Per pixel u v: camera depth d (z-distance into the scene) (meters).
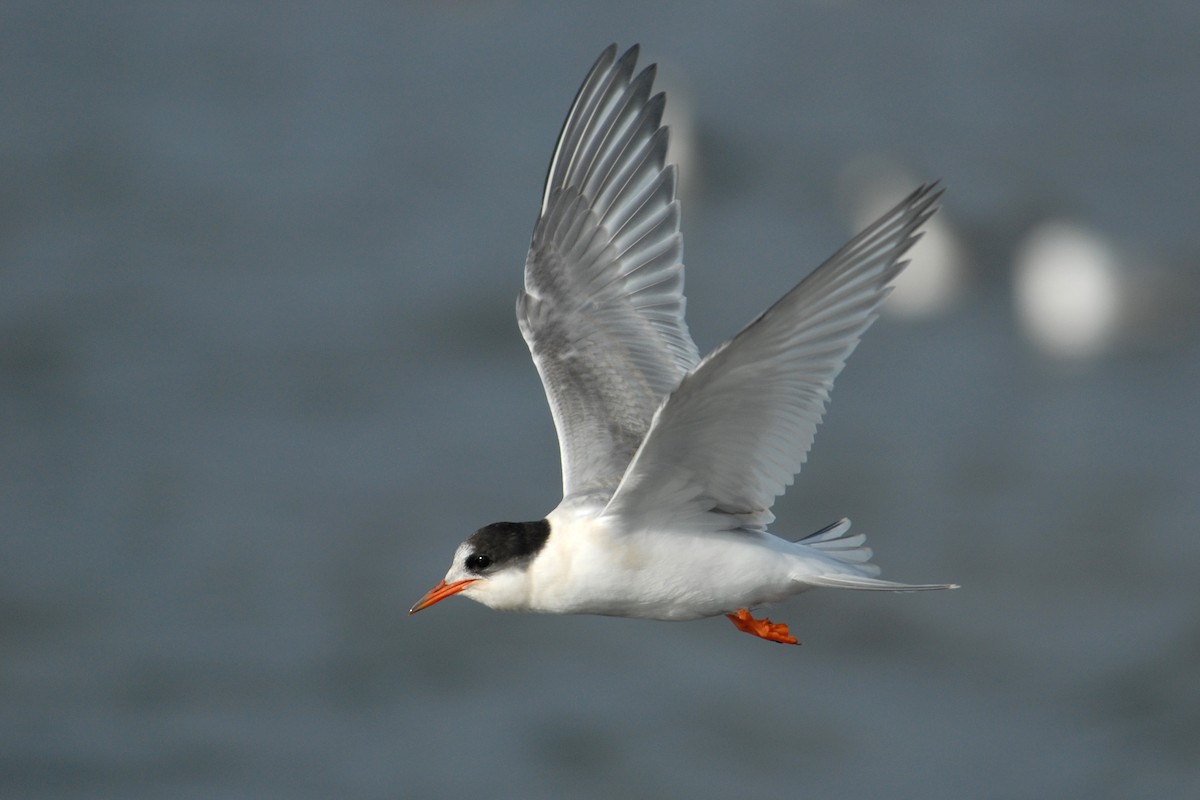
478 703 15.27
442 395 21.33
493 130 33.41
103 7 44.19
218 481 19.00
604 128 8.51
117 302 24.30
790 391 6.74
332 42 41.41
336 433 20.17
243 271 25.67
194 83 37.12
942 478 19.20
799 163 31.05
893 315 24.75
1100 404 21.31
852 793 13.88
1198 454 19.73
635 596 7.34
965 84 36.94
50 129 33.19
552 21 42.97
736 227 27.89
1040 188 29.02
